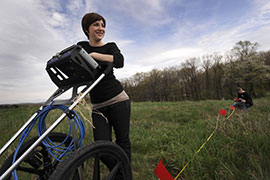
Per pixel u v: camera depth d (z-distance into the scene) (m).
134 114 7.09
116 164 1.24
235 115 4.49
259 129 2.86
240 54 43.66
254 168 1.85
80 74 1.27
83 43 1.62
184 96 50.97
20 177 2.01
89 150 1.03
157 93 55.31
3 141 3.19
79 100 1.14
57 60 1.26
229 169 1.86
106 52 1.53
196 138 2.96
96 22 1.51
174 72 54.25
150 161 2.49
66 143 1.57
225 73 40.31
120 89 1.57
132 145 3.06
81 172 1.05
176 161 2.30
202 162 2.09
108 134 1.54
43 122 1.39
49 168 1.47
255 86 36.19
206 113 6.13
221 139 2.76
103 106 1.52
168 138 3.29
